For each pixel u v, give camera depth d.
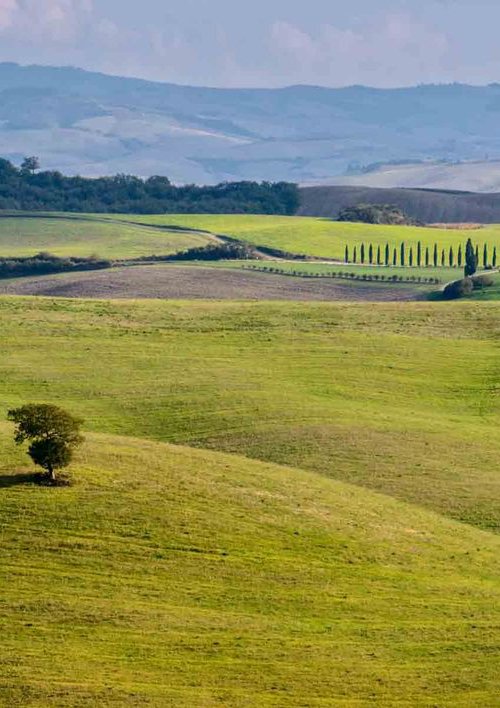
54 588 142.12
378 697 120.69
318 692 121.31
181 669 125.06
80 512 160.25
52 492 164.88
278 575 149.38
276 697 120.00
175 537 156.62
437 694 121.62
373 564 156.00
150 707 116.81
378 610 141.75
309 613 140.12
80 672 123.19
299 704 118.75
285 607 141.38
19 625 133.00
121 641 130.62
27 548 150.75
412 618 140.00
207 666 125.94
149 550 152.88
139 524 158.88
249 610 140.12
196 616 137.50
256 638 132.75
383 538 165.75
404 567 156.12
